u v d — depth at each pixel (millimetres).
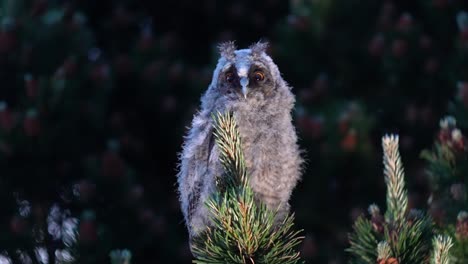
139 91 19219
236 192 6625
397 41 18625
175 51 20516
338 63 19422
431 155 9867
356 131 16953
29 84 16438
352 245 7949
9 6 18297
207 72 19141
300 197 17125
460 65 18375
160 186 19422
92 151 17125
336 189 17188
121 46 21438
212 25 23031
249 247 6512
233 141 6926
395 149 7902
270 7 22828
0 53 17453
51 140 16203
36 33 17906
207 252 6602
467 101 12266
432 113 18562
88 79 17359
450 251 8570
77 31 18297
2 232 15695
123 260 7969
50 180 16438
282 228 6695
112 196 16078
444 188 9547
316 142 16859
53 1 19625
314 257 15984
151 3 23219
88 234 13773
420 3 20125
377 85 19406
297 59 19391
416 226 7527
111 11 23359
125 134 18719
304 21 19391
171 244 16781
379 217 7977
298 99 18109
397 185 7875
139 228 16234
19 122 15906
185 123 18469
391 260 7047
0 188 15992
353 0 19609
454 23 19328
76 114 16734
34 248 15883
